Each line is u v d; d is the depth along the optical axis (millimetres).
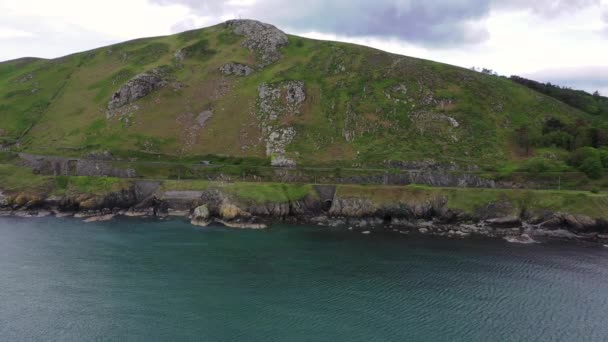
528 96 163750
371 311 56125
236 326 51500
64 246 81188
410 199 106062
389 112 149375
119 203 112500
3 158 136750
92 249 79625
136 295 59750
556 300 60062
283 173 123812
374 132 142875
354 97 157000
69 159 129375
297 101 157875
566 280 67500
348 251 81375
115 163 126312
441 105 152250
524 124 146500
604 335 50719
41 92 181250
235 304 57406
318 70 175625
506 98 159625
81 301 57594
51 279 64875
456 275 69250
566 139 134625
